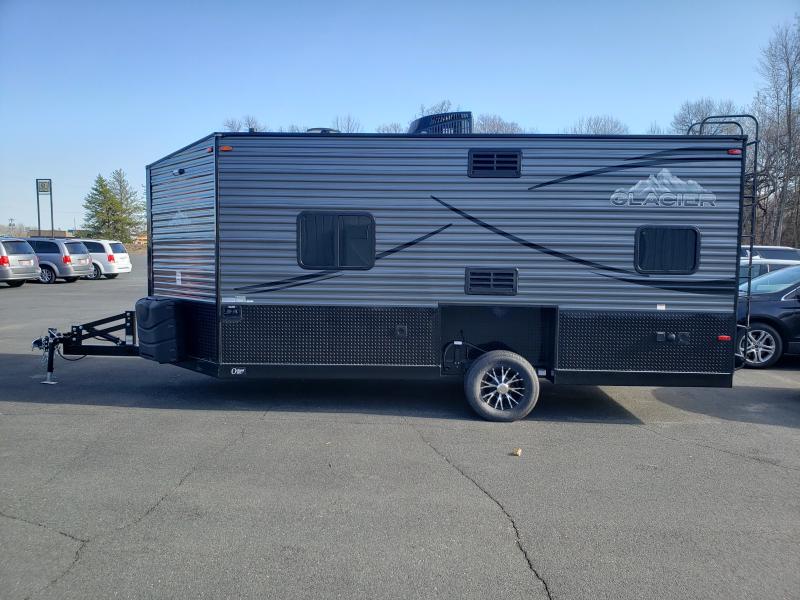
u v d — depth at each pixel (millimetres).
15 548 3852
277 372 7020
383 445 5914
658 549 3934
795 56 31453
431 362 6945
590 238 6758
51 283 25875
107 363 9914
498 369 6848
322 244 6918
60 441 5945
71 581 3488
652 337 6770
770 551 3928
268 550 3854
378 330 6941
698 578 3596
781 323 9734
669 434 6430
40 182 41344
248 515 4340
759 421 6949
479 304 6879
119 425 6496
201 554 3795
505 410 6836
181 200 7582
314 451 5707
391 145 6840
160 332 7273
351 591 3414
